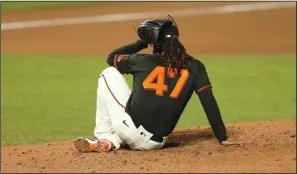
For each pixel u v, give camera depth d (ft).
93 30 289.53
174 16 316.40
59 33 284.82
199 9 333.42
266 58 216.74
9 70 198.29
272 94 153.89
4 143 99.71
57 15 331.57
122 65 65.92
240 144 67.46
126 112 65.16
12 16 330.95
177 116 65.46
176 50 64.03
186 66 64.44
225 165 58.18
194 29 284.41
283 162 59.16
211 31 279.90
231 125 82.69
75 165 60.29
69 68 200.13
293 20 297.33
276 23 292.40
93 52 238.27
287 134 74.13
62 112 134.41
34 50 244.83
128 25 298.15
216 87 164.04
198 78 64.69
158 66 64.59
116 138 66.95
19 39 272.31
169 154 63.98
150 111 64.03
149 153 64.75
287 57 218.59
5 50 245.45
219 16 311.88
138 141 65.41
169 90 64.18
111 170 57.16
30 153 70.13
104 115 67.00
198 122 120.47
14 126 119.65
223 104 141.90
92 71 193.06
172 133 77.97
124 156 63.36
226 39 262.26
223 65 201.05
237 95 152.66
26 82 176.45
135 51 67.62
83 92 159.53
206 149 65.92
